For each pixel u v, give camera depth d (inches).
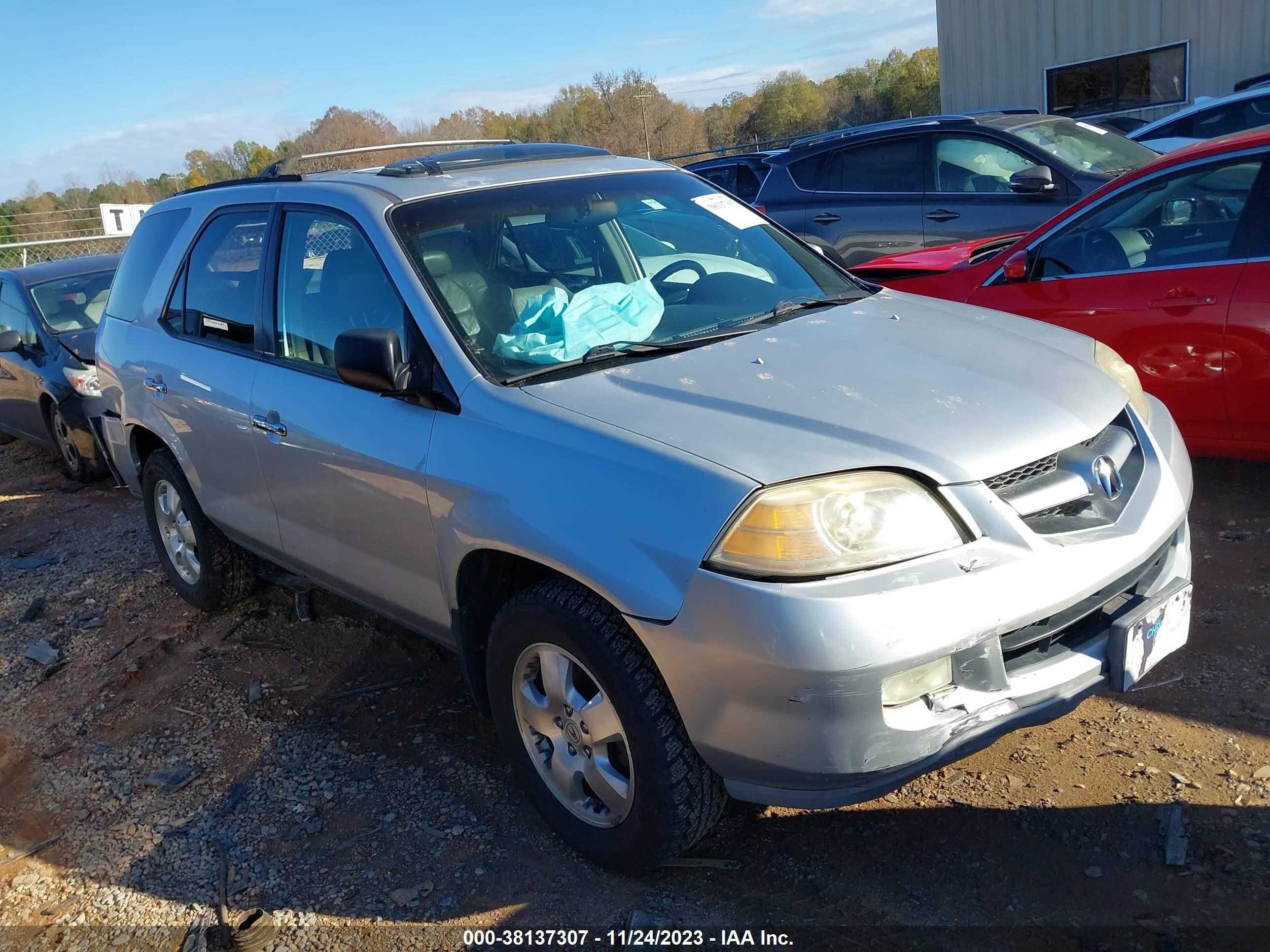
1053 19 689.6
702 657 89.7
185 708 157.1
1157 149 381.7
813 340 118.3
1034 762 117.0
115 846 126.1
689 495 91.3
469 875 112.3
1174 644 106.0
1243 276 160.7
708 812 100.1
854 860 106.0
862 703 85.9
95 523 261.0
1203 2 617.6
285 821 126.1
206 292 163.3
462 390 113.7
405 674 157.8
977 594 88.8
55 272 331.0
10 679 177.0
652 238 143.0
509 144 163.3
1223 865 97.8
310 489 135.9
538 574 112.9
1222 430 168.6
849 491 89.7
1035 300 187.5
